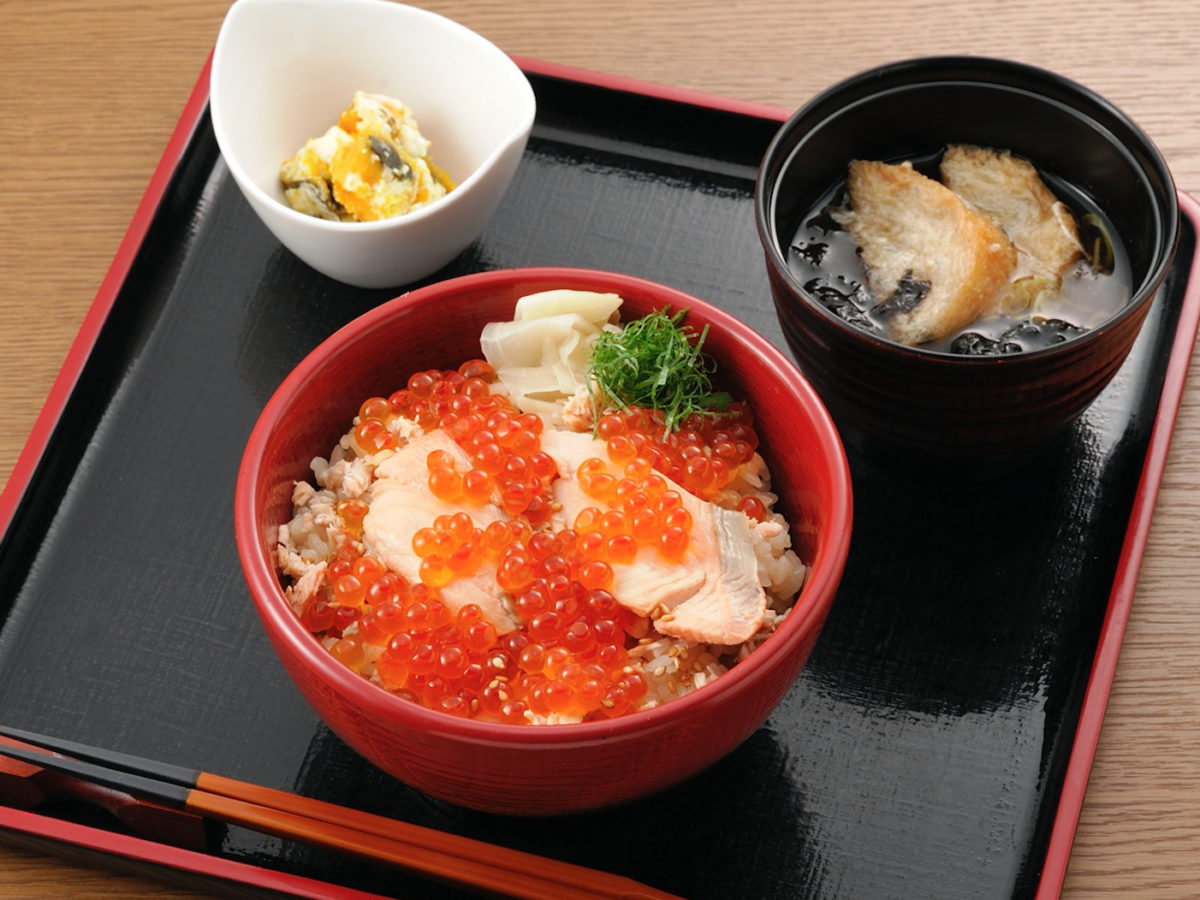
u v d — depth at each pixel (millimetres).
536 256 642
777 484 572
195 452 608
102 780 527
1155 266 551
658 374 560
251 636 576
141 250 636
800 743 561
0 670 572
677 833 549
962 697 567
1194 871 553
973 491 600
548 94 666
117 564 589
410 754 507
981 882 542
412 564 537
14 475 595
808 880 542
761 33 698
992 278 575
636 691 519
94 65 697
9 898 558
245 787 530
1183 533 598
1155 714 573
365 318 559
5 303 650
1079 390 556
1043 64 687
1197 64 682
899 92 595
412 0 706
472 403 562
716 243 643
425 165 626
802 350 574
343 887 533
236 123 626
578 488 550
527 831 549
